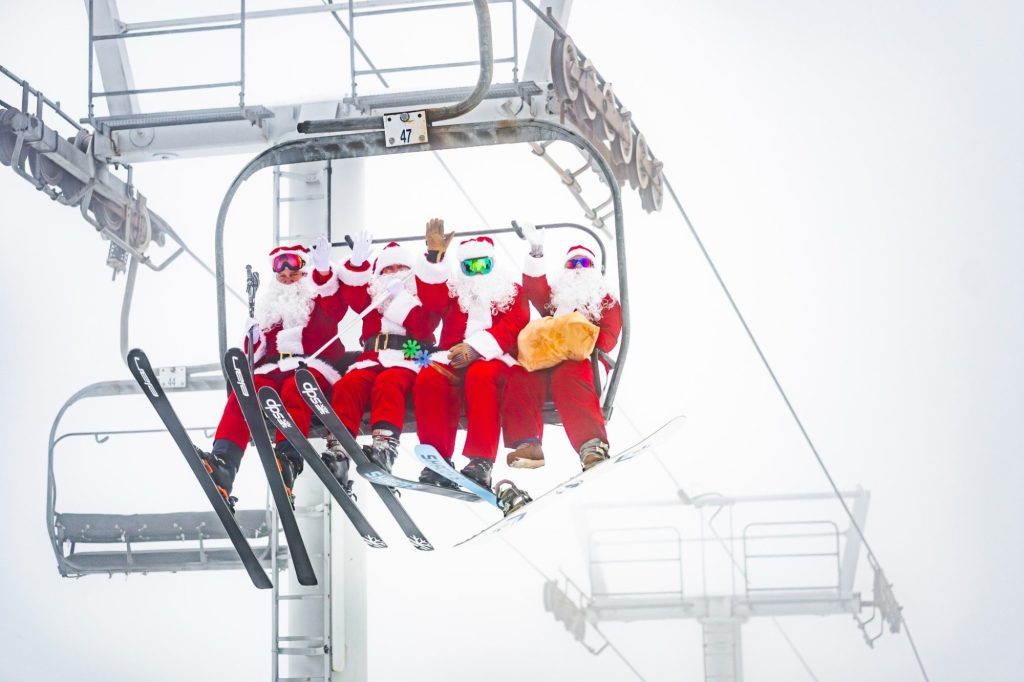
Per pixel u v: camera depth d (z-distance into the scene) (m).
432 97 9.66
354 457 6.56
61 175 10.70
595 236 7.48
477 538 6.86
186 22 10.88
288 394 7.05
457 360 6.88
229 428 7.08
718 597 19.80
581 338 6.79
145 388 6.67
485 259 7.02
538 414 6.94
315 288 7.23
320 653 10.41
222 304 7.19
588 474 6.70
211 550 12.09
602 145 10.64
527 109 9.88
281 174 10.73
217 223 7.19
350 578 10.80
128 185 11.40
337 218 10.65
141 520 12.08
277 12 10.66
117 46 11.09
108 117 10.32
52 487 12.30
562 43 9.66
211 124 10.55
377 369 7.10
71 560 12.18
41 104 10.37
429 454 6.73
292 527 6.99
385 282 7.20
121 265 12.20
